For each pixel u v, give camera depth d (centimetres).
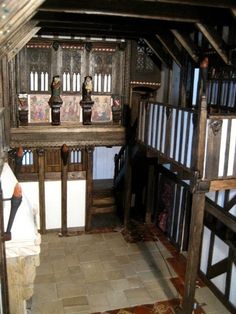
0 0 307
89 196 1100
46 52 984
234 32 755
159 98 1105
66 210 1095
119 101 1067
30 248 562
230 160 623
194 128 613
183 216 982
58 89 996
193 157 618
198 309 757
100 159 1606
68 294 798
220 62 816
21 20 333
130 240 1073
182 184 985
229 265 754
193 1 563
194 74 938
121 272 897
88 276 873
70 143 1034
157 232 1137
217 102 832
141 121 947
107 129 1056
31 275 578
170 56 1027
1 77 747
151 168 1154
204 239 871
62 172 1063
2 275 493
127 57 1030
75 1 624
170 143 748
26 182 1052
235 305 739
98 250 1005
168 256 984
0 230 470
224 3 578
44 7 614
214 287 820
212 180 620
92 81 1038
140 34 978
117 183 1309
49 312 733
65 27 835
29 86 997
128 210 1153
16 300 582
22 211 614
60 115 1040
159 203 1156
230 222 730
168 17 691
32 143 1001
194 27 850
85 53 1013
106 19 802
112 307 758
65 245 1028
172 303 777
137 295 803
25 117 991
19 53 959
